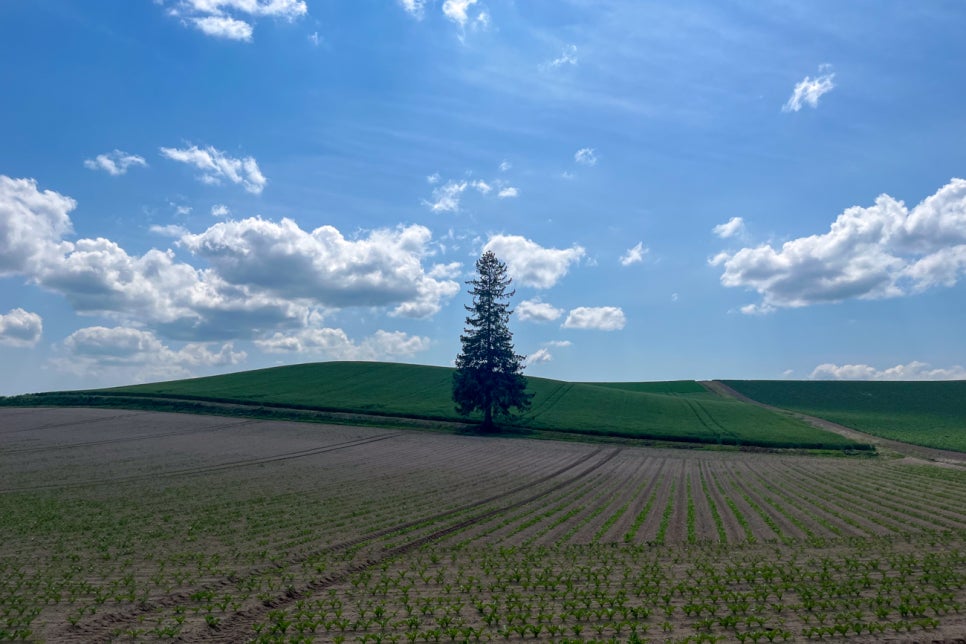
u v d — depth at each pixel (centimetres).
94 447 5566
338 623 1473
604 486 4019
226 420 7456
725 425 7794
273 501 3297
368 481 4056
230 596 1705
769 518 2994
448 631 1417
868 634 1409
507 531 2661
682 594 1744
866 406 10794
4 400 8750
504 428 7475
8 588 1780
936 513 3194
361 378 10631
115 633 1420
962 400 11038
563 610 1599
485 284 7775
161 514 2933
